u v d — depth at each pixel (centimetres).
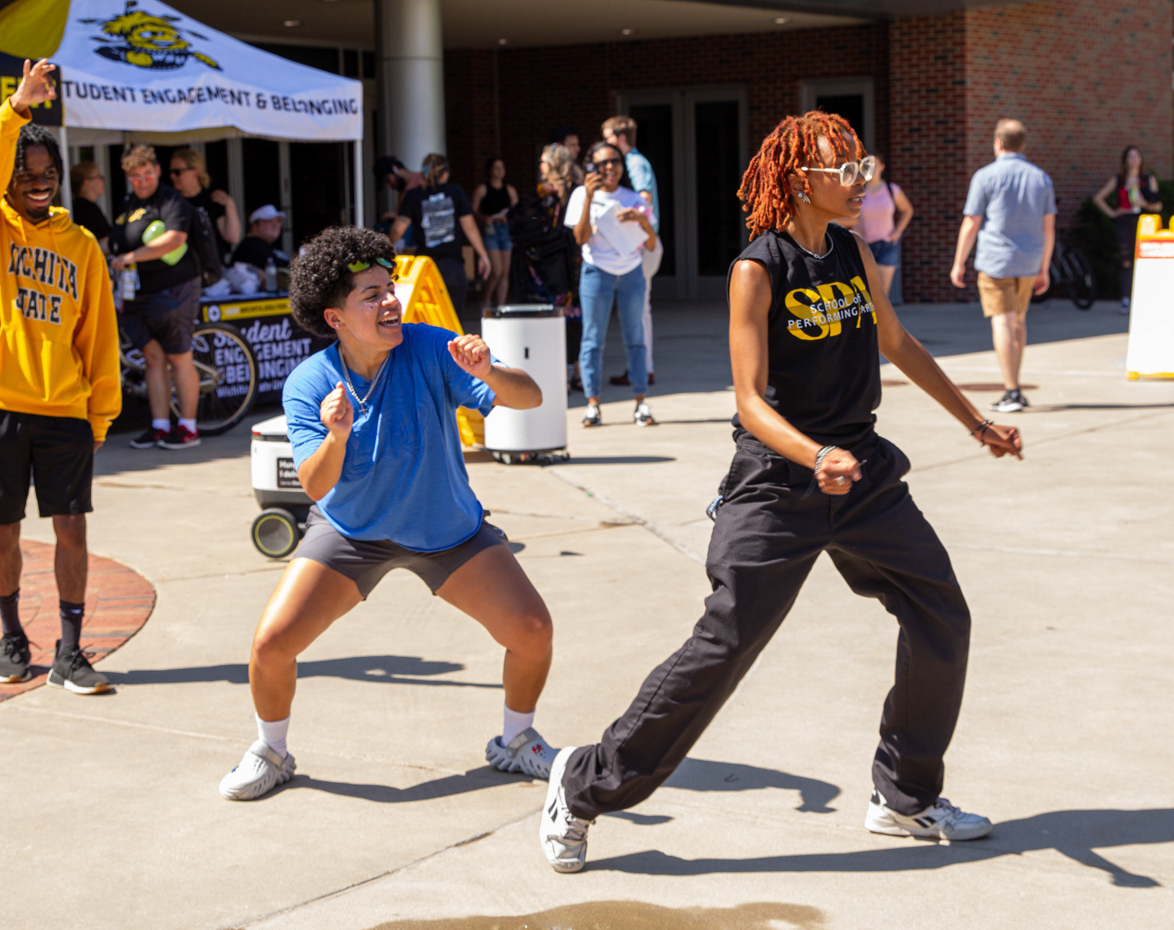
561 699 425
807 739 388
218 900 304
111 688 443
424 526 341
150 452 899
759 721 402
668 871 313
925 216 1948
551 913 295
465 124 2222
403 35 1477
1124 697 414
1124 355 1291
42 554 622
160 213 870
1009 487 718
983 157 1938
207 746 396
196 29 996
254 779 356
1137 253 1043
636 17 1875
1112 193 2033
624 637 487
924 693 312
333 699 430
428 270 785
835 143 293
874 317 307
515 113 2231
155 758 387
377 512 338
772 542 295
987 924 286
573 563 589
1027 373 1180
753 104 2083
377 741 396
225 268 1048
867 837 328
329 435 312
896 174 1964
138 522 682
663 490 726
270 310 1053
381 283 318
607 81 2159
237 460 863
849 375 302
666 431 911
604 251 903
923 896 298
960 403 327
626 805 306
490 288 1711
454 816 346
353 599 351
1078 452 811
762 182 300
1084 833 326
